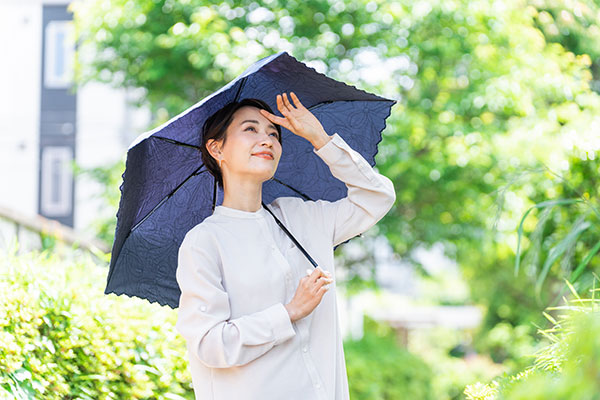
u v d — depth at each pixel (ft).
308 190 9.37
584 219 13.73
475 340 57.52
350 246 36.78
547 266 13.03
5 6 58.44
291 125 8.04
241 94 8.43
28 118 57.72
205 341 7.17
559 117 25.54
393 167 31.86
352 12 33.40
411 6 32.40
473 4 31.91
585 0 28.71
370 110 8.99
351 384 30.94
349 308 45.88
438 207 35.12
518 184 24.34
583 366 4.63
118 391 11.18
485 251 33.91
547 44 32.71
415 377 34.73
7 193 57.26
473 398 9.12
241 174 7.98
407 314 62.44
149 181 8.37
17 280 10.62
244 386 7.26
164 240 8.90
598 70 36.14
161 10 34.78
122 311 11.87
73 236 19.83
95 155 57.31
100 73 38.04
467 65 34.91
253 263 7.63
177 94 36.42
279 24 33.04
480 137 32.30
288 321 7.20
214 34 31.07
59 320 10.77
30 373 9.69
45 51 58.23
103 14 35.27
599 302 9.29
